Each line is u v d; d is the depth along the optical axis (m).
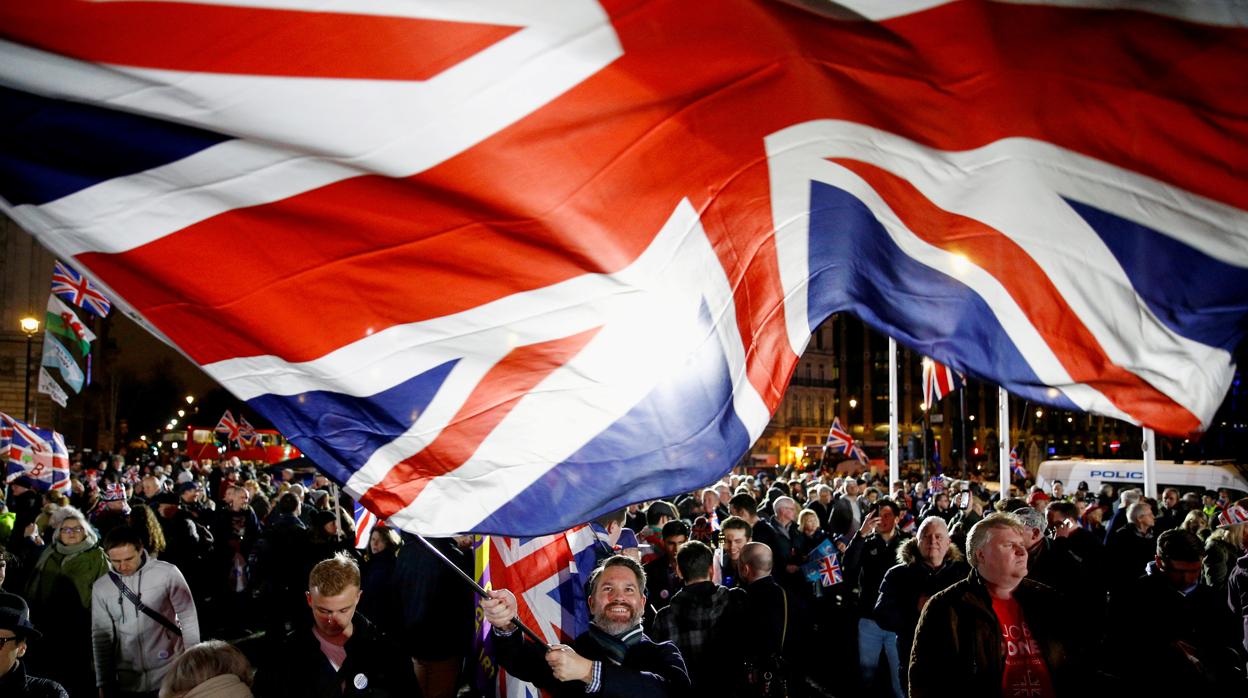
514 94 2.54
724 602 5.85
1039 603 4.27
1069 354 2.96
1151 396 2.94
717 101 2.70
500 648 3.84
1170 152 2.72
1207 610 6.07
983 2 2.65
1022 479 30.19
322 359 2.72
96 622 6.04
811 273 3.12
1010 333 2.99
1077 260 2.87
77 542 7.10
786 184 2.90
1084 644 4.27
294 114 2.41
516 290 2.79
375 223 2.62
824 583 9.58
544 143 2.60
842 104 2.76
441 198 2.61
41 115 2.39
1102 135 2.72
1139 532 10.56
